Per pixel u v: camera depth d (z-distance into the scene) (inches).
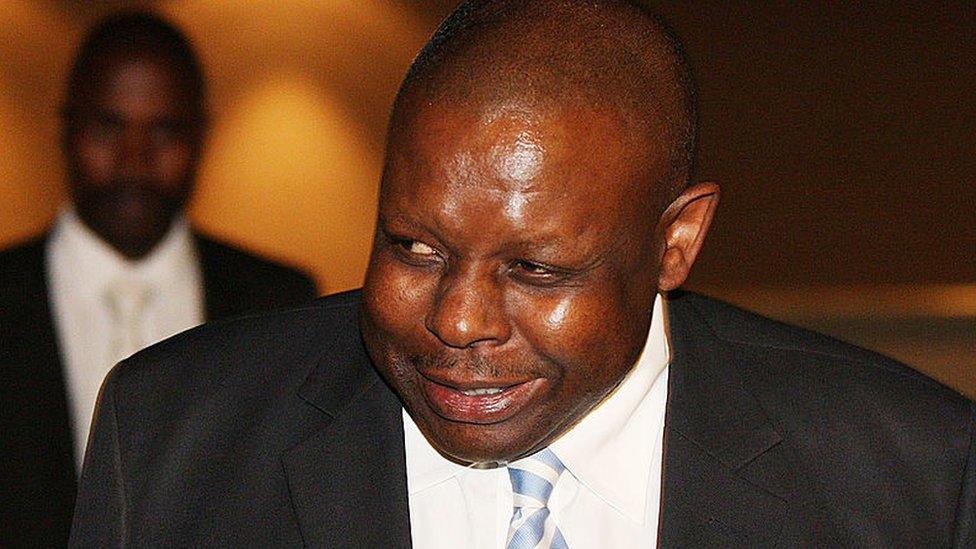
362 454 83.2
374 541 80.6
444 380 71.7
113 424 88.3
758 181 454.6
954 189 455.8
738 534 82.0
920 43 451.2
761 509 82.6
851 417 87.3
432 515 83.4
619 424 83.4
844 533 83.7
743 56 449.1
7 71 379.6
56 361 161.0
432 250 70.7
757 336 91.7
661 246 76.9
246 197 410.3
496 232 68.2
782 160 453.7
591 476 82.5
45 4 380.2
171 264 170.6
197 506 85.0
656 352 85.5
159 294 169.2
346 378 86.4
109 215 168.4
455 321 69.0
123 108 171.3
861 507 84.7
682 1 446.9
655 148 73.4
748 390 87.4
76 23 382.9
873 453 86.3
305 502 82.0
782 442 85.0
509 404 72.4
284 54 409.7
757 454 84.0
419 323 71.5
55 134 380.8
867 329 439.8
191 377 88.8
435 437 74.9
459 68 70.1
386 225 70.7
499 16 72.3
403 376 74.6
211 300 173.9
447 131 68.8
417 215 69.0
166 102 173.2
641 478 84.4
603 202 70.0
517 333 70.8
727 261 457.1
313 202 413.1
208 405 87.5
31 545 155.2
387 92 415.2
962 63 452.1
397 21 413.1
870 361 91.4
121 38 174.6
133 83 171.9
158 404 88.1
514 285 70.4
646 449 85.1
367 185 415.2
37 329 161.0
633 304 73.7
